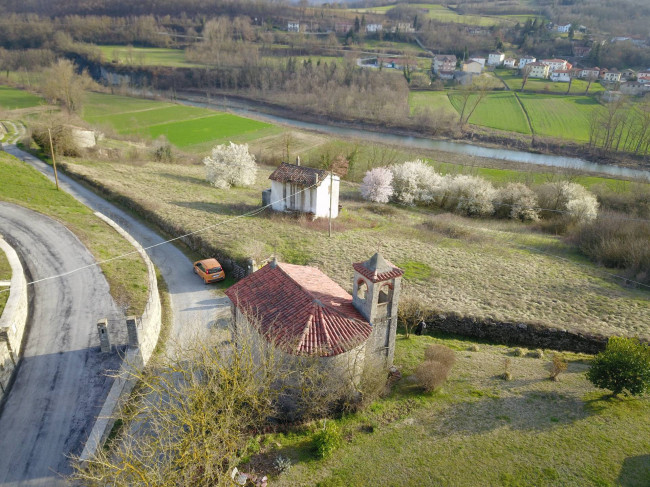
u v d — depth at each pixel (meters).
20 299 27.12
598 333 30.36
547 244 51.78
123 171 64.12
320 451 20.19
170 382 20.30
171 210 49.38
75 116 89.50
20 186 50.38
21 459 19.31
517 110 119.69
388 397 24.12
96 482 17.09
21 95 114.62
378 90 123.88
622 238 47.88
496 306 34.12
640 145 95.19
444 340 30.59
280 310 23.78
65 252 35.97
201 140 92.62
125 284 32.03
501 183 74.12
